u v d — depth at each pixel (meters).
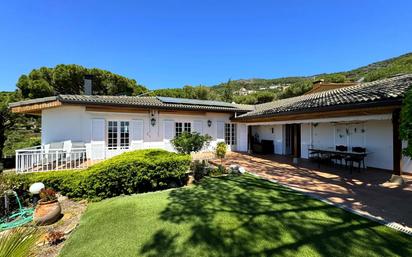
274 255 3.36
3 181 6.50
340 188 6.92
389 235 3.86
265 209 5.18
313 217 4.68
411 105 4.09
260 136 17.64
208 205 5.54
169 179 7.89
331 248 3.48
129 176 7.06
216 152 12.25
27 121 17.58
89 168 7.40
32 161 8.59
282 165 11.20
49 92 20.14
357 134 10.39
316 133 12.66
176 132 14.66
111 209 5.58
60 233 4.29
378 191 6.52
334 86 20.69
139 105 12.38
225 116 16.73
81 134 11.68
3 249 1.81
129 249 3.69
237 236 3.96
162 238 3.99
